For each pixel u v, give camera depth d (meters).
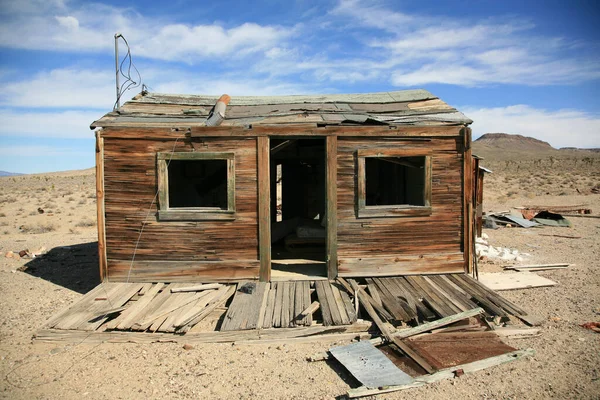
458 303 6.76
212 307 6.78
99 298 7.03
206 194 11.16
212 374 5.21
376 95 10.59
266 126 7.77
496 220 16.72
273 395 4.75
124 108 8.84
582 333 6.25
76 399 4.68
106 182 7.81
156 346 5.96
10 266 10.53
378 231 7.99
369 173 11.83
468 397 4.62
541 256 11.16
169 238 7.86
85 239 14.27
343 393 4.77
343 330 6.17
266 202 7.81
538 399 4.57
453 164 8.12
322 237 10.56
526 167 66.06
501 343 5.82
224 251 7.88
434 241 8.12
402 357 5.49
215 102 9.94
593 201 22.80
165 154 7.73
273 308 6.68
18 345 6.02
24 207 24.77
